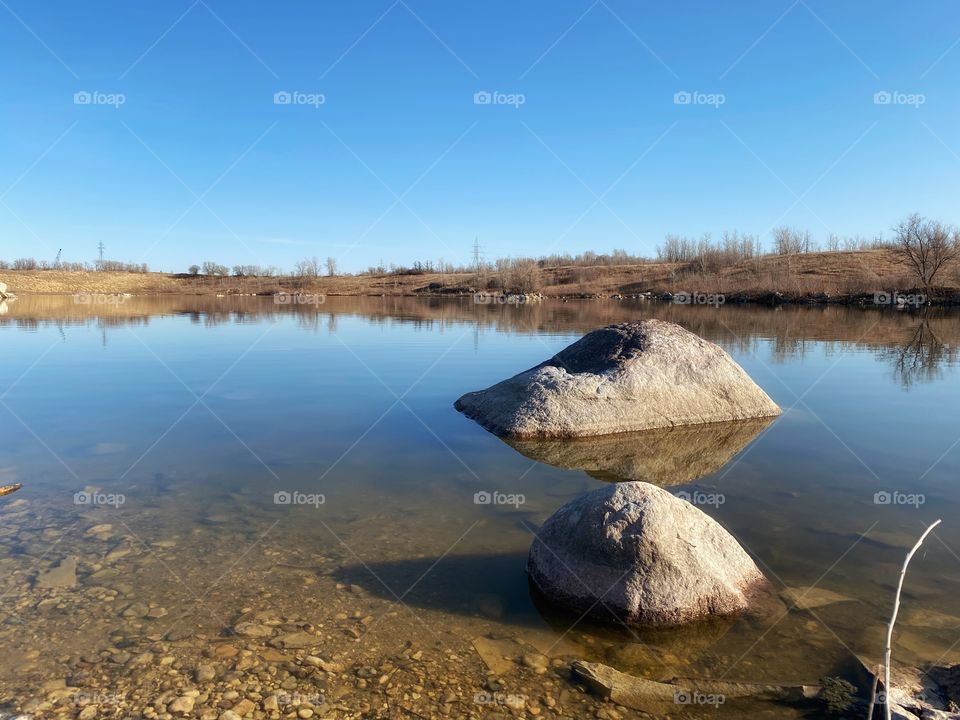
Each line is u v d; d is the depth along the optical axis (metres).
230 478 8.60
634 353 12.69
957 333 27.69
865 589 5.65
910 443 10.50
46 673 4.43
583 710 4.21
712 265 71.38
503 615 5.34
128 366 18.30
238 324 33.19
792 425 11.83
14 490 7.98
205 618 5.18
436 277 91.00
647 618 5.16
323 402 13.61
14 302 50.81
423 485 8.46
